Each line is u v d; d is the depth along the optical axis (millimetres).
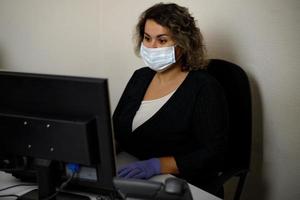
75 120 864
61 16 2379
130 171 1200
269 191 1725
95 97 841
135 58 2109
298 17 1448
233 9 1627
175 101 1429
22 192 1091
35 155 937
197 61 1497
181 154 1454
